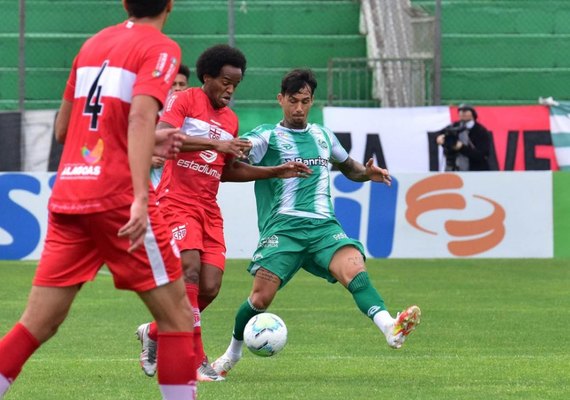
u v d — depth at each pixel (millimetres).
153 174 23125
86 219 14250
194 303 21516
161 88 14031
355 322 30656
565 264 46688
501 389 20172
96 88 14391
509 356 24562
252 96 63375
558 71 64250
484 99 63844
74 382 20922
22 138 52438
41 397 19328
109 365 23109
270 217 22922
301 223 22625
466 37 65062
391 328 21219
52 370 22375
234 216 46844
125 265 14414
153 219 14438
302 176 21875
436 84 54562
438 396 19422
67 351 25234
